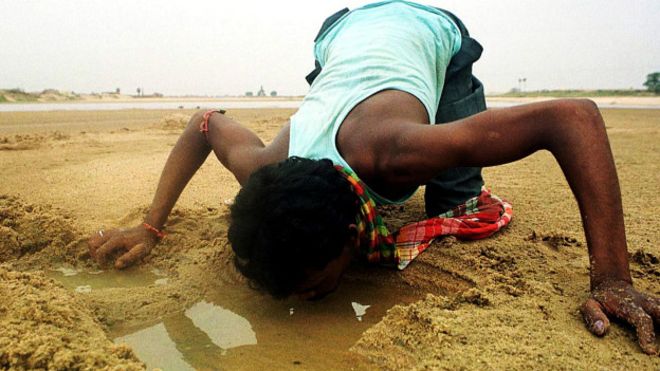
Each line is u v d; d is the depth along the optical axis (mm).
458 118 2744
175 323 1986
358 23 2738
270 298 2191
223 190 3916
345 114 1977
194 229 2805
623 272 1771
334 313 2061
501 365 1559
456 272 2305
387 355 1698
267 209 1678
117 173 4590
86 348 1563
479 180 2875
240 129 2361
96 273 2457
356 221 1922
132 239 2535
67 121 10984
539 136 1752
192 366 1682
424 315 1823
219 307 2119
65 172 4621
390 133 1854
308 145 1977
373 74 2127
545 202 3469
